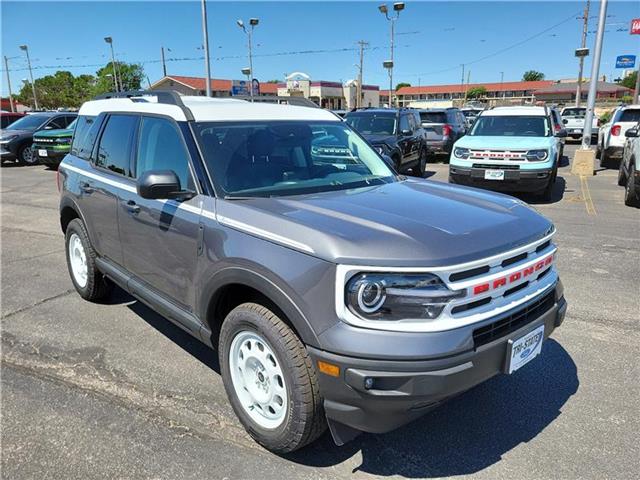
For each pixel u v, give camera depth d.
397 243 2.43
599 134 18.36
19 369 3.85
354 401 2.37
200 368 3.85
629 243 6.99
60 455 2.89
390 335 2.31
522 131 10.87
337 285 2.36
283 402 2.72
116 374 3.77
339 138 4.09
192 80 62.34
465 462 2.82
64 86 87.75
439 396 2.33
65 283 5.76
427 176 14.57
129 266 4.08
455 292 2.38
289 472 2.75
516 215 3.01
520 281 2.69
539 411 3.28
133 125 4.08
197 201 3.18
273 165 3.51
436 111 18.52
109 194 4.18
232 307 3.21
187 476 2.72
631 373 3.71
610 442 2.97
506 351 2.55
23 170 17.03
